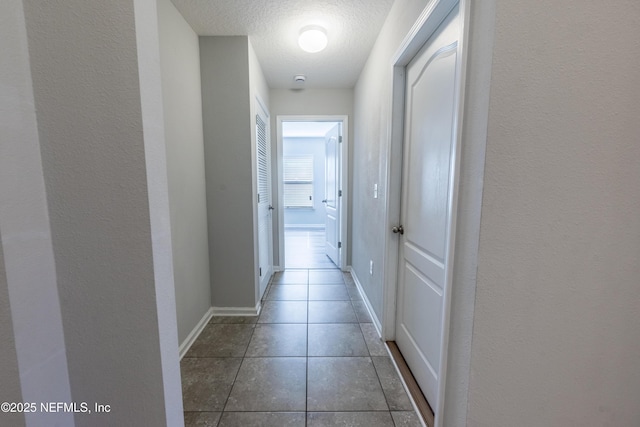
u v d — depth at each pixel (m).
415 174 1.56
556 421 0.82
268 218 3.24
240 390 1.51
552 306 0.77
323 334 2.08
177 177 1.77
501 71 0.69
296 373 1.65
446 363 0.93
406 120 1.70
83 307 0.75
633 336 0.79
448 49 1.19
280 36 2.13
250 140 2.22
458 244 0.86
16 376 0.64
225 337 2.04
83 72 0.67
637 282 0.77
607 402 0.81
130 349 0.77
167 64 1.65
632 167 0.73
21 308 0.64
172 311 0.84
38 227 0.69
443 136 1.24
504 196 0.73
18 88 0.64
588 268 0.76
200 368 1.70
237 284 2.36
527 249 0.75
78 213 0.72
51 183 0.70
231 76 2.15
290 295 2.83
